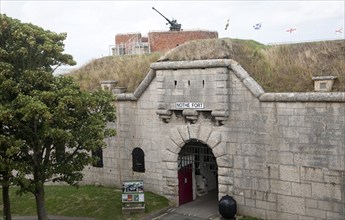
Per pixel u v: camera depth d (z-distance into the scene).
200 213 18.33
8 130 14.80
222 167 17.53
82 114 15.77
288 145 15.77
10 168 13.94
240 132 16.94
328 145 14.86
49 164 15.37
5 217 16.53
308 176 15.40
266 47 19.14
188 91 17.91
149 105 19.67
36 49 15.35
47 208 19.64
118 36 32.38
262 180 16.55
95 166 22.03
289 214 15.96
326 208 15.06
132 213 18.25
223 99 16.94
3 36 15.00
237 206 17.28
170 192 19.33
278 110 15.88
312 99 14.98
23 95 13.99
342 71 15.99
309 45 18.03
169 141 19.09
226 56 17.34
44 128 14.29
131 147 20.61
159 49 28.48
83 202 19.86
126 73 22.52
